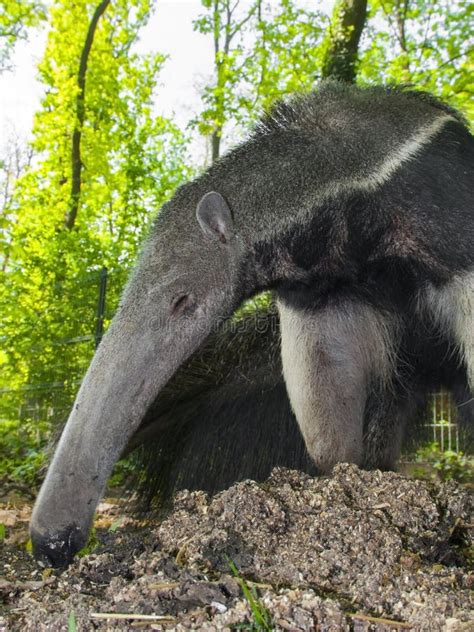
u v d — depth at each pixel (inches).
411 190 19.1
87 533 16.7
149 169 99.4
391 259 20.1
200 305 19.5
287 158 20.0
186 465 25.5
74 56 104.1
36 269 63.6
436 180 19.1
